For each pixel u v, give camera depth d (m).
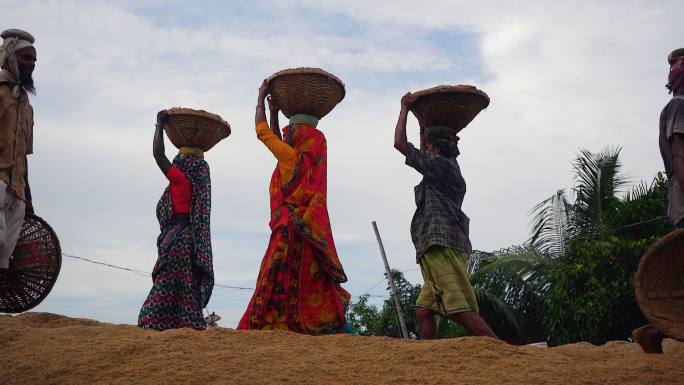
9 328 4.54
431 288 5.62
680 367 4.09
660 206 12.00
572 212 13.80
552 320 10.74
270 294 5.73
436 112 5.95
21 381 3.87
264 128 6.19
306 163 6.11
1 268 5.70
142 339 4.46
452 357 4.20
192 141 7.26
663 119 5.08
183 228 7.01
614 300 9.97
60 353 4.20
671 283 4.82
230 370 3.96
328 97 6.28
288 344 4.46
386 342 4.52
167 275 6.86
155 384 3.79
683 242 4.71
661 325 4.63
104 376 3.93
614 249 10.36
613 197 13.50
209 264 7.00
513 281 13.48
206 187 7.19
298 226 5.85
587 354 4.40
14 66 5.87
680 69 5.14
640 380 3.86
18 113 5.85
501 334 13.77
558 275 11.38
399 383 3.79
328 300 5.93
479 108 6.06
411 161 5.72
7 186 5.66
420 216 5.80
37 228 6.19
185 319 6.80
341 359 4.18
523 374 3.92
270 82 6.29
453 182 5.81
